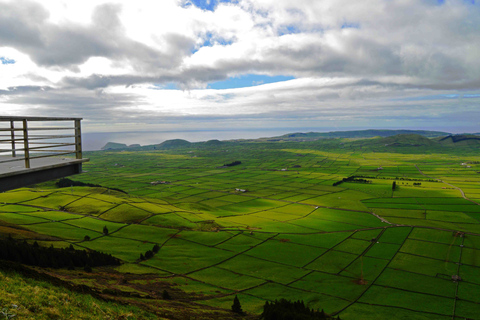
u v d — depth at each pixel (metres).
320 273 102.12
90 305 24.47
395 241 136.62
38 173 18.92
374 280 97.56
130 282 75.69
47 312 18.84
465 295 88.06
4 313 16.47
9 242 72.25
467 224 163.62
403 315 75.44
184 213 164.25
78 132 21.34
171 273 94.00
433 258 117.50
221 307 69.50
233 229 144.88
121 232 129.12
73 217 140.38
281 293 85.69
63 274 64.06
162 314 41.25
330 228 155.88
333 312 75.56
